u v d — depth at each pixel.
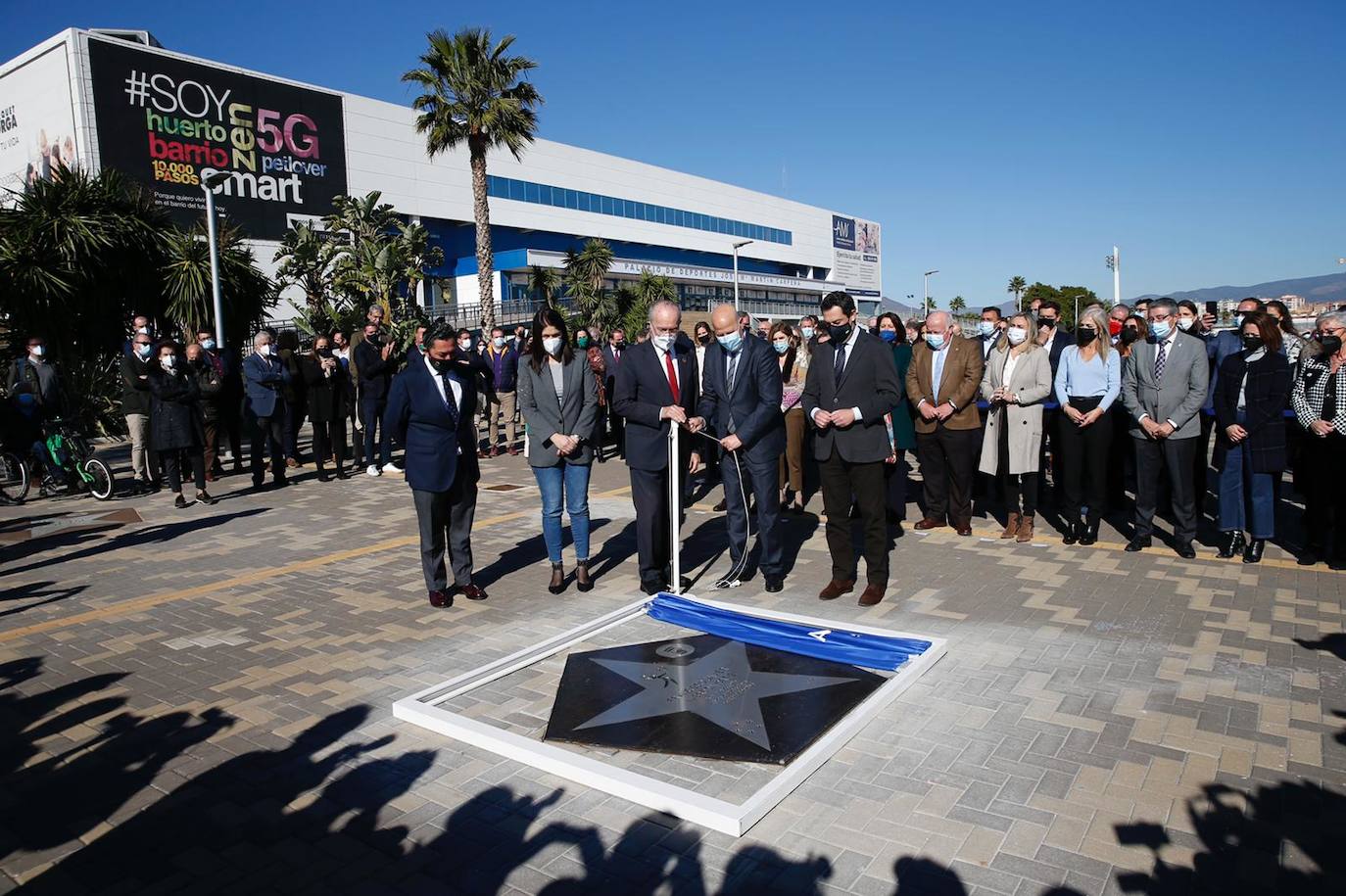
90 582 6.57
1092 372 6.67
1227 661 4.38
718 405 5.98
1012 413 6.97
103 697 4.33
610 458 13.09
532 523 8.44
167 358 9.41
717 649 4.69
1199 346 6.20
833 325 5.47
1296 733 3.58
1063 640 4.75
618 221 67.88
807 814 3.08
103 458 14.41
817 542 7.37
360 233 30.80
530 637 5.15
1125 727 3.68
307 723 3.99
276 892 2.72
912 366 7.52
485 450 13.99
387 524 8.62
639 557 6.04
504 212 57.19
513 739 3.64
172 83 37.94
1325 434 5.94
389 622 5.49
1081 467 6.88
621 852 2.89
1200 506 7.89
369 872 2.82
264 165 41.56
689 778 3.34
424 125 26.36
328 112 44.72
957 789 3.21
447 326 5.67
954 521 7.48
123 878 2.82
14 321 16.30
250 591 6.23
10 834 3.10
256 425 10.68
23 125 37.97
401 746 3.72
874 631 4.80
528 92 26.62
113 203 17.69
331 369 11.35
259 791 3.37
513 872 2.80
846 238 101.56
